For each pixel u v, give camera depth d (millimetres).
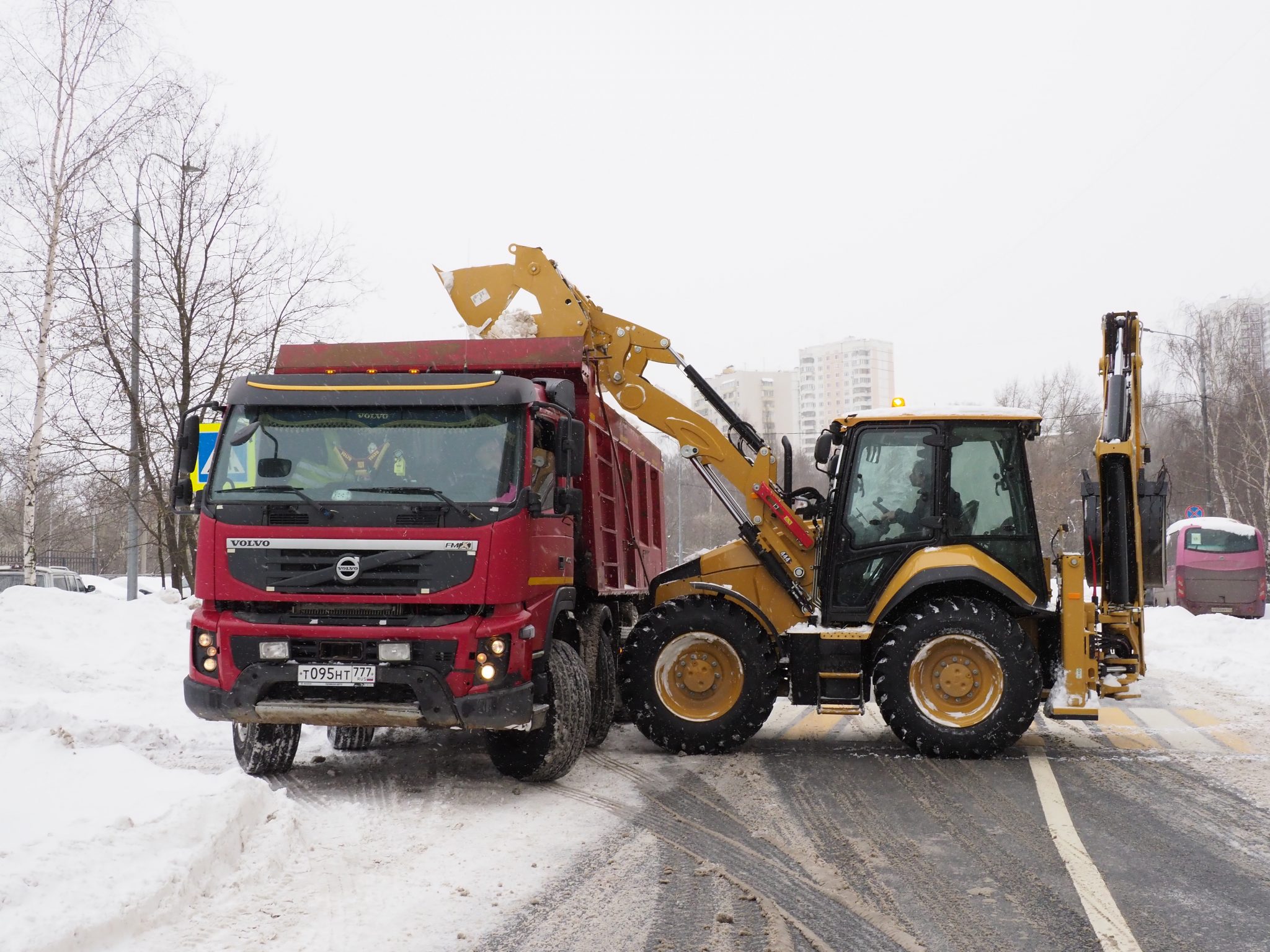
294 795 7086
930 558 8695
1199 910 4809
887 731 10031
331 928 4504
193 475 7582
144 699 10773
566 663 7520
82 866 4664
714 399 9602
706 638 8695
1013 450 9000
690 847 5859
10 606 13648
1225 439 50406
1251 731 9891
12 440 21219
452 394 7234
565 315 9539
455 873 5320
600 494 9297
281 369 8641
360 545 6863
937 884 5207
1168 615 21109
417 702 6793
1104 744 9180
